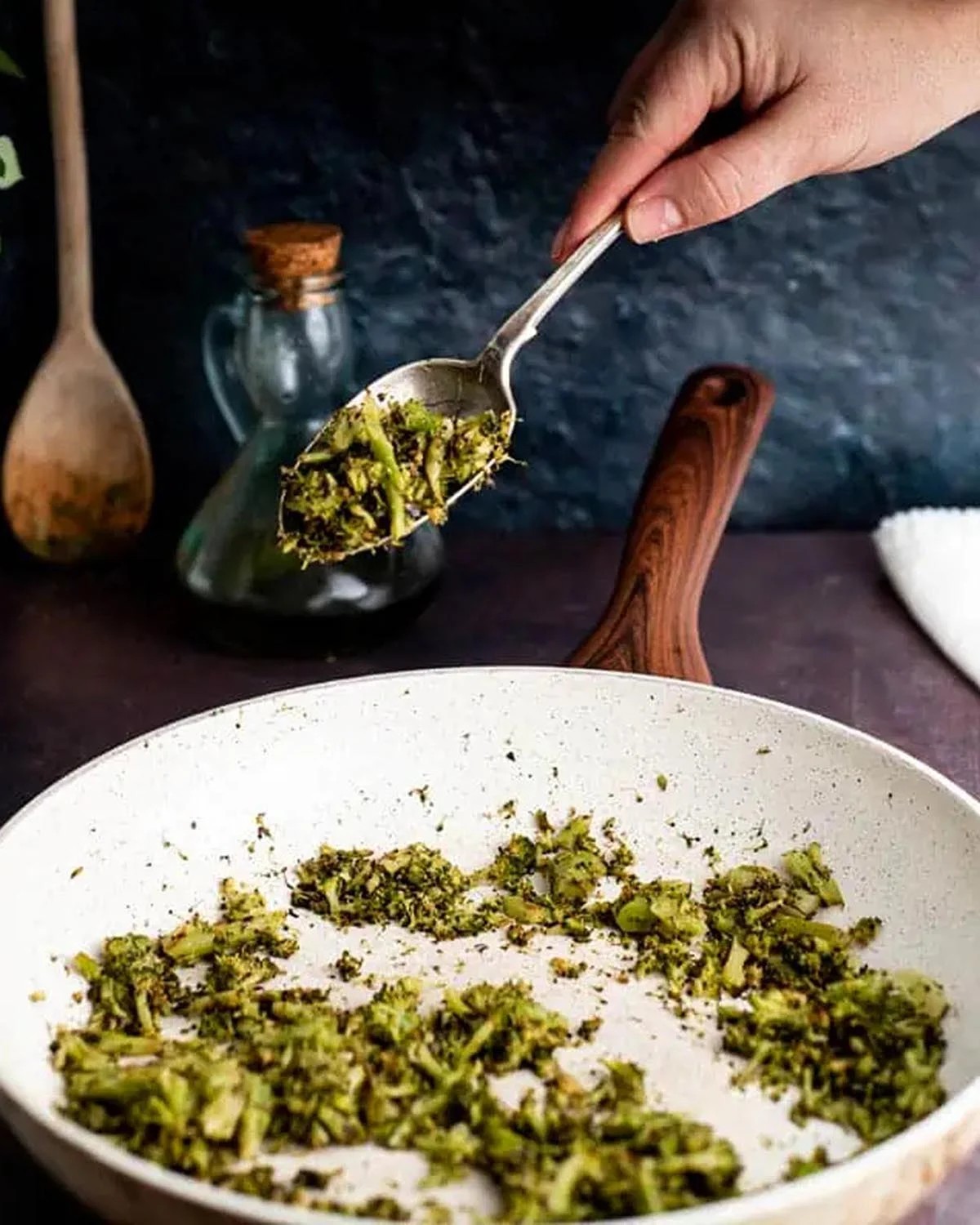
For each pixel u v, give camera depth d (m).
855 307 1.31
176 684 1.14
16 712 1.11
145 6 1.20
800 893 0.89
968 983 0.80
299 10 1.21
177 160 1.24
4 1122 0.80
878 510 1.37
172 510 1.34
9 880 0.81
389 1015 0.79
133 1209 0.64
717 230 1.28
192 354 1.30
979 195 1.28
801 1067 0.77
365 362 1.30
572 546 1.34
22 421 1.26
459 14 1.21
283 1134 0.72
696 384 1.14
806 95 0.99
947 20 1.01
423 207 1.26
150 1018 0.80
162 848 0.90
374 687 0.97
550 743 0.97
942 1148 0.66
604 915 0.90
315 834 0.94
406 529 0.94
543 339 1.31
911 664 1.18
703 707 0.96
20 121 1.23
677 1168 0.68
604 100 1.23
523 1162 0.70
